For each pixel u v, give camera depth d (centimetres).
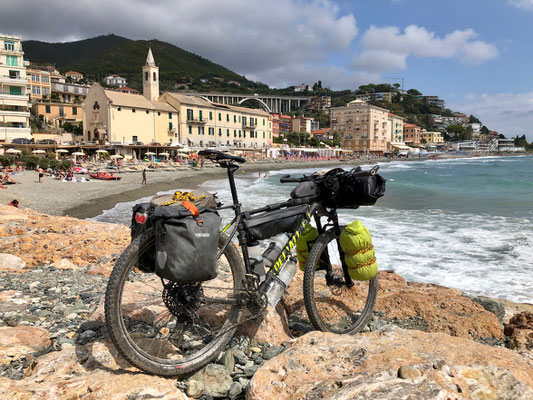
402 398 178
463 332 345
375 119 14450
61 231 698
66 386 211
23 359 262
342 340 257
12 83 5759
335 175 297
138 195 3147
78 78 16512
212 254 218
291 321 356
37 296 399
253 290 271
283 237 289
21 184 3291
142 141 7050
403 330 266
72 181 3738
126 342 224
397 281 509
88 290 424
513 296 787
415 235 1384
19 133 5909
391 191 3400
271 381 221
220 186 4134
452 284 862
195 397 236
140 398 203
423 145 18450
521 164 10212
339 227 319
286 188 3881
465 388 195
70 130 8000
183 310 251
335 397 185
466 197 2870
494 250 1148
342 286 357
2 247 583
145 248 228
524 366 221
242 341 299
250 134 9456
